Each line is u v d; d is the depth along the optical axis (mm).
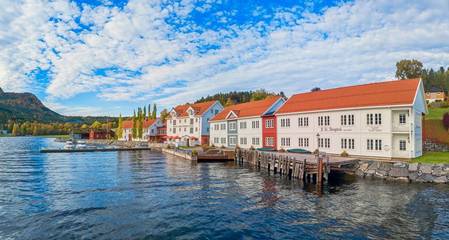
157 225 16672
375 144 33938
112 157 58938
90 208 19953
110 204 20969
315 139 41062
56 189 26188
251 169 37875
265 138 51250
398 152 32812
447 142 42406
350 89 41531
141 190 25531
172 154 63344
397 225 16172
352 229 15734
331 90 44562
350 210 18859
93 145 101938
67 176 33688
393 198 21281
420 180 26125
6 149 84562
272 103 53250
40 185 28203
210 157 48344
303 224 16594
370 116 34562
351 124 36438
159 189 25906
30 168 41500
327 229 15789
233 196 23047
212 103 79500
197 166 42031
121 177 32531
